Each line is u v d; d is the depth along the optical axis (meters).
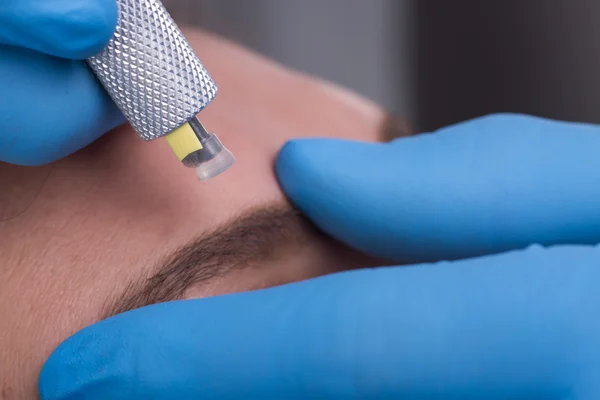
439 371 0.16
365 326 0.16
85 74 0.17
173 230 0.19
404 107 0.41
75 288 0.18
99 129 0.17
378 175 0.19
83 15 0.15
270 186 0.20
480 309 0.16
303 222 0.20
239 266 0.19
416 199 0.19
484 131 0.20
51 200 0.18
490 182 0.19
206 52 0.23
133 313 0.17
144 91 0.16
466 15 0.40
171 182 0.19
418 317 0.16
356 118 0.24
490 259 0.17
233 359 0.17
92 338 0.17
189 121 0.17
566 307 0.16
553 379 0.16
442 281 0.17
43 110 0.16
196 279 0.19
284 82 0.23
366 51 0.39
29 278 0.17
